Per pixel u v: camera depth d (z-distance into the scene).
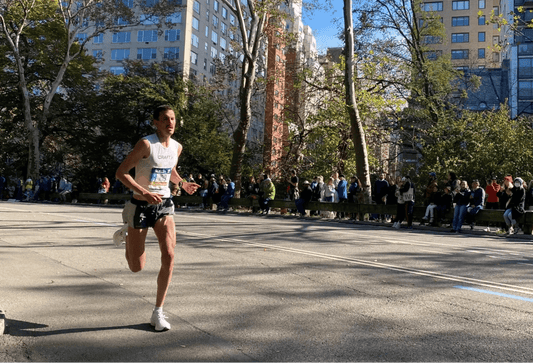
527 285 6.34
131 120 46.81
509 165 25.17
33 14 37.09
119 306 4.89
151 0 63.78
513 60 57.41
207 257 8.09
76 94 43.81
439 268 7.58
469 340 4.00
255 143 43.88
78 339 3.89
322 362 3.48
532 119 31.41
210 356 3.56
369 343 3.90
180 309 4.83
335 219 20.52
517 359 3.57
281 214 23.05
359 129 22.61
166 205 4.31
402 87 30.89
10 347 3.69
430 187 18.31
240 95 28.25
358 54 28.22
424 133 30.20
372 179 31.45
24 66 42.00
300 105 31.97
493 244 12.23
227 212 24.50
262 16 27.12
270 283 6.13
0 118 43.66
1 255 7.76
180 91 43.75
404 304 5.18
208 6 69.06
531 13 58.16
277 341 3.93
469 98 58.41
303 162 32.22
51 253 8.15
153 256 8.04
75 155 52.50
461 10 82.50
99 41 68.06
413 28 32.06
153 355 3.56
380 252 9.28
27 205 24.53
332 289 5.85
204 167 42.41
